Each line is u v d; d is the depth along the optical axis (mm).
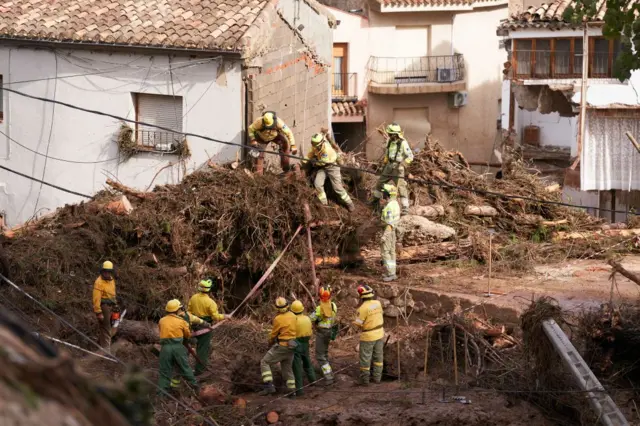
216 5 22406
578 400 12703
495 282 17750
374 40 37625
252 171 18766
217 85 21172
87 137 22375
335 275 18328
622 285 17312
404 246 18953
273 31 22141
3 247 16594
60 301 16094
